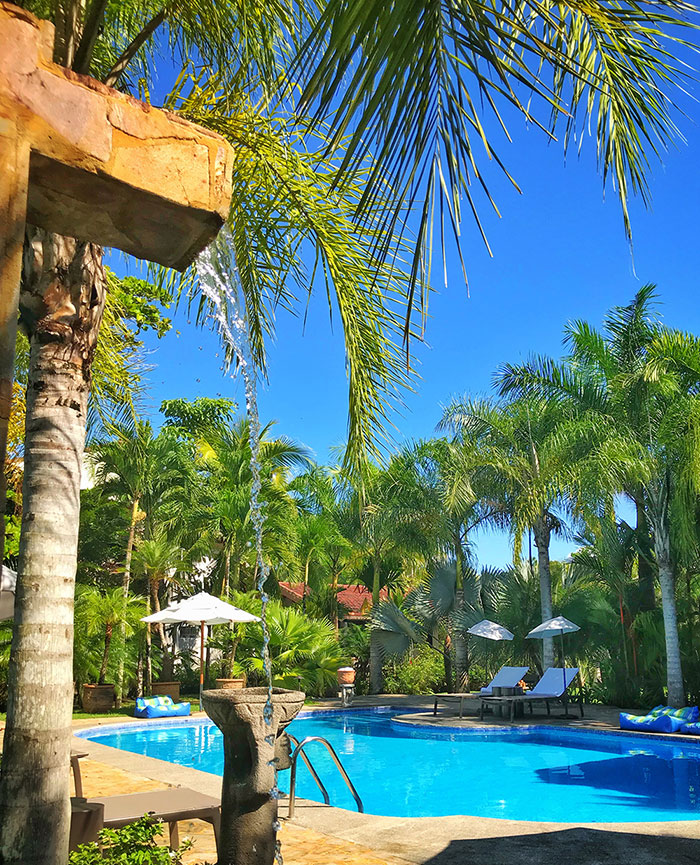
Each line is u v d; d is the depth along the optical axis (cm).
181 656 2042
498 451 1862
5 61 151
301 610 2267
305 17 455
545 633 1628
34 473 291
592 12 262
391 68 200
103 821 379
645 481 1427
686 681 1533
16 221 145
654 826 553
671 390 1412
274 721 385
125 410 671
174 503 1842
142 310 1158
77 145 159
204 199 178
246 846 368
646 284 1605
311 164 505
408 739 1366
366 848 483
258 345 572
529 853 474
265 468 1981
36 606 273
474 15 208
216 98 481
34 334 308
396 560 2400
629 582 1736
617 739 1289
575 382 1652
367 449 571
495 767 1083
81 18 338
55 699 266
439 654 2280
